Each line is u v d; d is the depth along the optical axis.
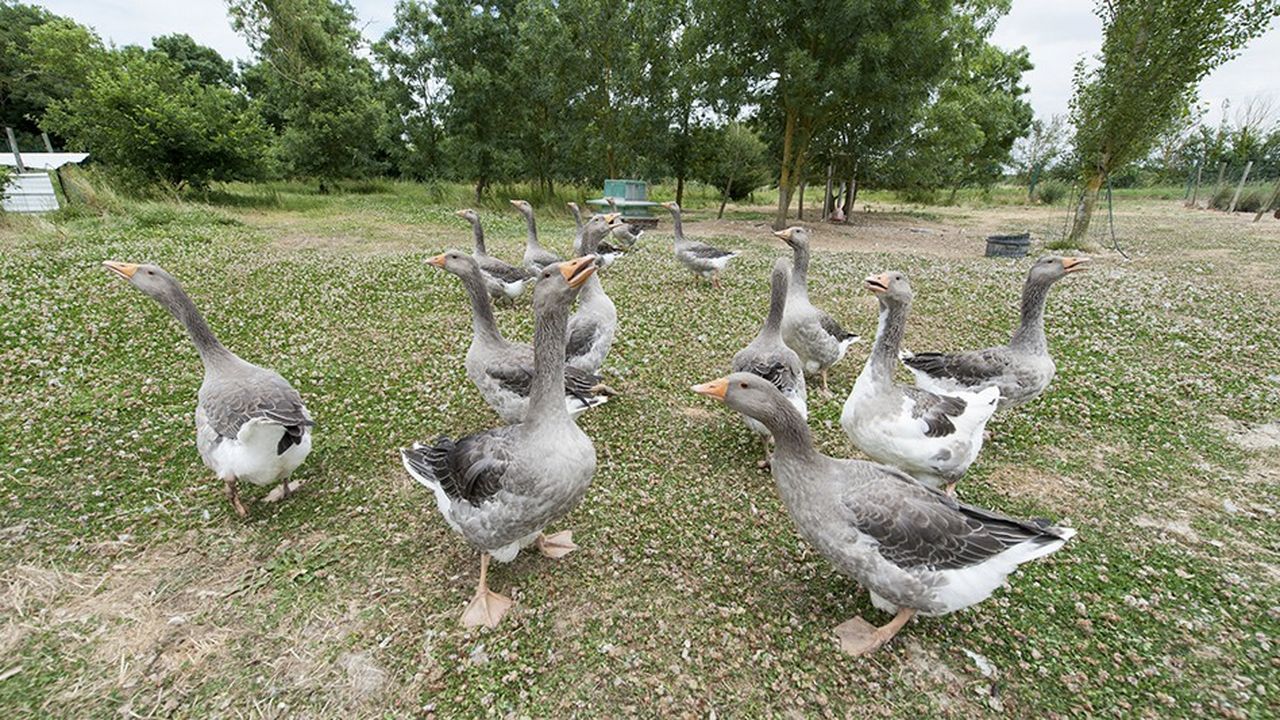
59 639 1.21
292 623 1.26
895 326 1.50
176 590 1.34
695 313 3.42
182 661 1.17
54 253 4.12
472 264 1.84
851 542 1.15
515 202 4.33
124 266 1.52
